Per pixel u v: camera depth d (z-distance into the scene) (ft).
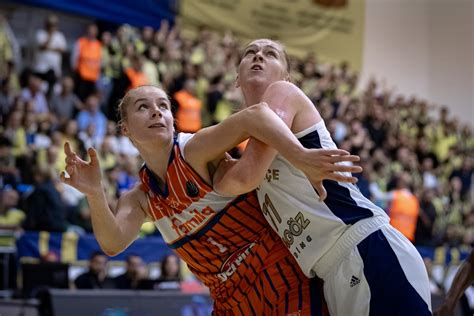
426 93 77.36
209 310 31.17
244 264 12.70
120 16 54.85
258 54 13.15
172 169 12.42
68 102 45.96
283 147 11.05
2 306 27.27
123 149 44.52
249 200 12.57
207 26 60.49
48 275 32.19
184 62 51.78
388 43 74.38
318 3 68.74
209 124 50.57
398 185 52.31
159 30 56.80
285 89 12.39
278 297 12.49
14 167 40.06
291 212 12.28
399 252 12.05
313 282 12.60
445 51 77.66
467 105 76.48
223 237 12.63
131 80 48.42
